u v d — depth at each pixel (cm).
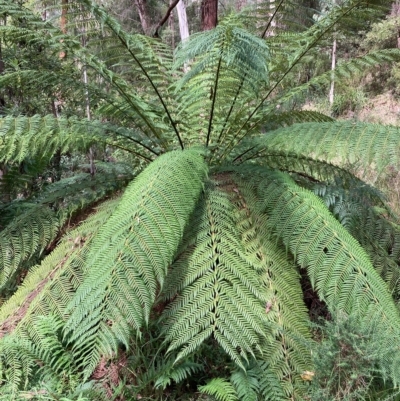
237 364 119
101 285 110
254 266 134
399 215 230
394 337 109
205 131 206
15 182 221
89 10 161
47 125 161
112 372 127
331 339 108
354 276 125
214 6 304
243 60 136
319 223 139
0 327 129
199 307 121
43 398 109
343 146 140
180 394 127
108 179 199
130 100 184
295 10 219
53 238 174
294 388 113
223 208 150
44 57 237
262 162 206
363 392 103
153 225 120
